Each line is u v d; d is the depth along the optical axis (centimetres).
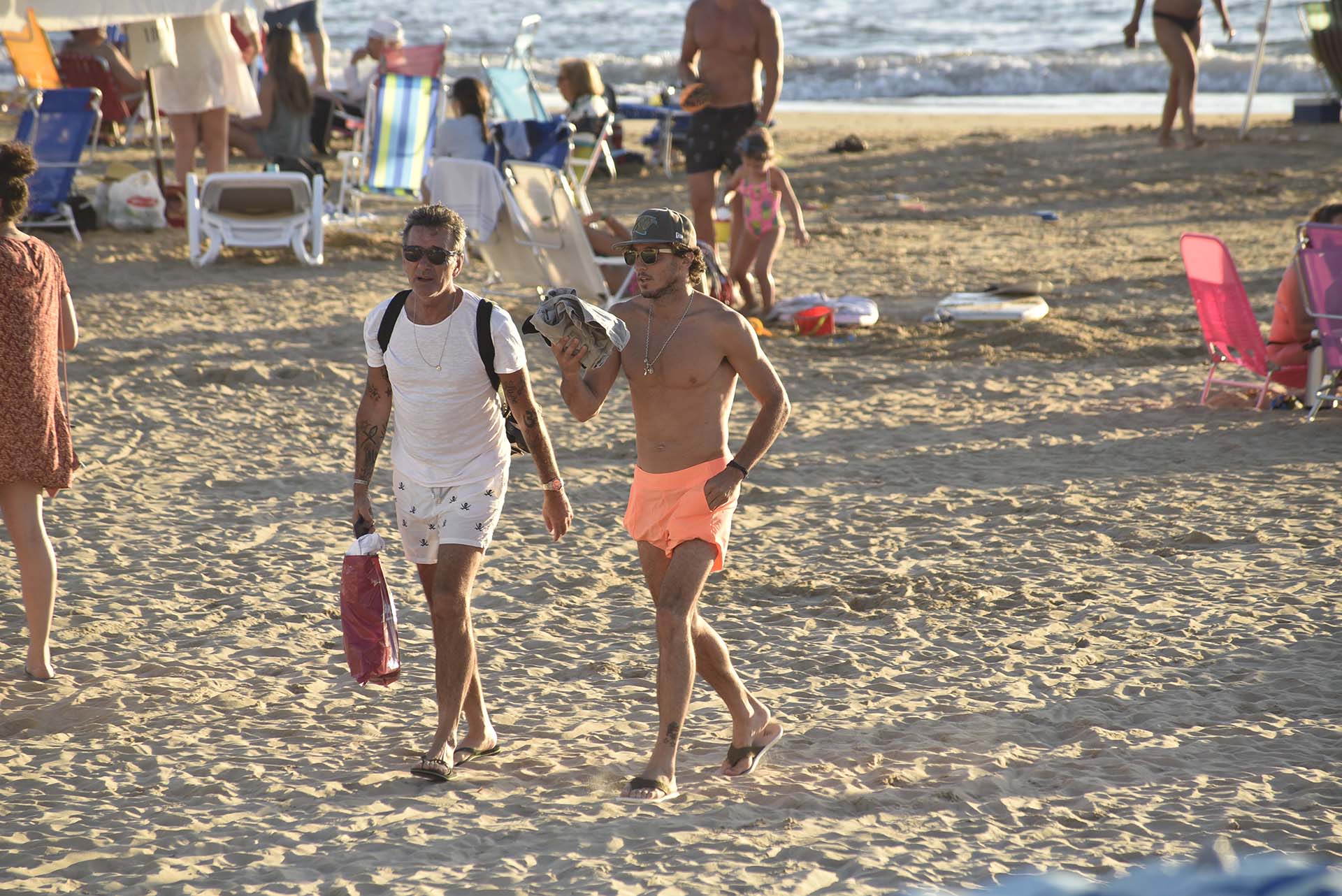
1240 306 3170
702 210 4522
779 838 1368
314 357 3781
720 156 4475
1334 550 2298
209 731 1672
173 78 5584
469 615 1552
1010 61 13825
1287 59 13225
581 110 5691
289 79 6094
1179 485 2705
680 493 1509
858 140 8538
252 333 4025
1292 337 3272
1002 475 2816
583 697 1798
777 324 4312
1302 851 1315
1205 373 3675
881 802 1454
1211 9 17888
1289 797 1449
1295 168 7500
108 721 1694
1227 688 1767
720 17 4362
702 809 1449
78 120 5262
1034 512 2566
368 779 1530
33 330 1753
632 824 1404
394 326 1513
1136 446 3005
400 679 1852
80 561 2286
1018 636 1977
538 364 3769
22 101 5825
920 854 1323
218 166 5834
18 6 4716
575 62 5706
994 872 1275
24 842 1370
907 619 2056
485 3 19850
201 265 4947
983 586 2184
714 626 2044
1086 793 1472
